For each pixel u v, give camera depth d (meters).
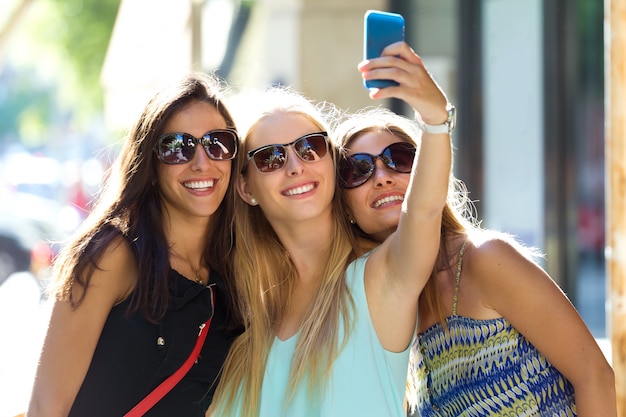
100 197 3.52
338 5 10.31
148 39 15.40
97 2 22.02
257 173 3.49
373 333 3.26
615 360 3.77
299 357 3.29
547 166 8.98
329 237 3.53
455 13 9.28
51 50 23.83
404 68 2.75
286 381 3.38
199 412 3.39
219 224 3.67
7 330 8.98
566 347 3.01
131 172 3.47
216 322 3.53
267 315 3.52
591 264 14.09
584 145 12.91
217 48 14.75
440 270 3.24
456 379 3.20
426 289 3.24
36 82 42.94
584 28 11.51
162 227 3.42
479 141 9.20
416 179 2.96
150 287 3.28
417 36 9.52
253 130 3.56
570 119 9.01
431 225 3.03
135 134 3.51
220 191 3.54
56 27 22.28
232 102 3.74
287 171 3.43
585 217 14.08
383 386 3.25
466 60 9.23
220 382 3.48
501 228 9.10
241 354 3.47
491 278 3.09
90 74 22.55
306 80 10.37
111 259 3.28
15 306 10.58
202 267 3.66
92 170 26.22
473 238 3.21
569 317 3.03
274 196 3.47
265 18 11.95
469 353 3.15
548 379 3.08
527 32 9.02
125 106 15.22
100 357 3.26
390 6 9.73
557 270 9.02
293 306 3.56
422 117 2.87
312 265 3.56
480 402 3.13
